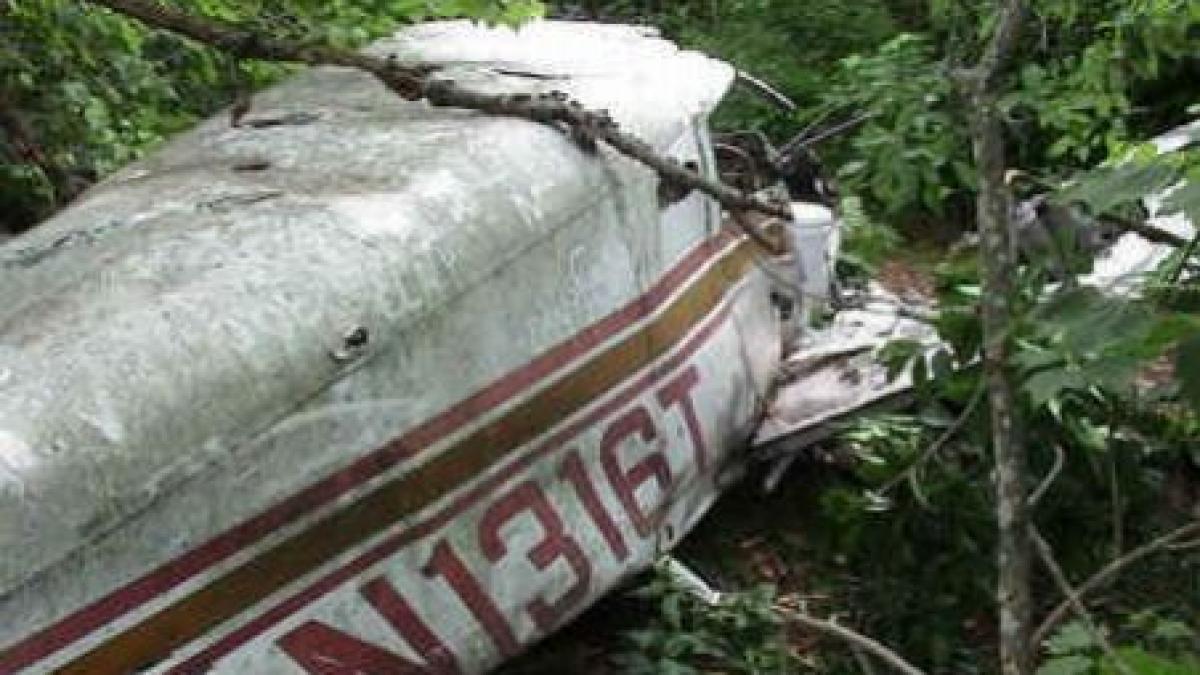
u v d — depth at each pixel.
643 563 4.53
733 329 5.14
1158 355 2.53
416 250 3.75
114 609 3.08
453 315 3.79
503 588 3.95
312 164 4.17
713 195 4.52
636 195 4.51
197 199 3.94
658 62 5.18
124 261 3.54
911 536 5.09
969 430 4.33
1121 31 4.36
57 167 6.04
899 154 4.12
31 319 3.36
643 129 4.73
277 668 3.39
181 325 3.31
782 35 9.17
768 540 5.57
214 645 3.26
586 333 4.27
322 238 3.65
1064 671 2.75
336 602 3.51
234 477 3.28
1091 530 5.16
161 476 3.14
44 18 6.20
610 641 4.75
